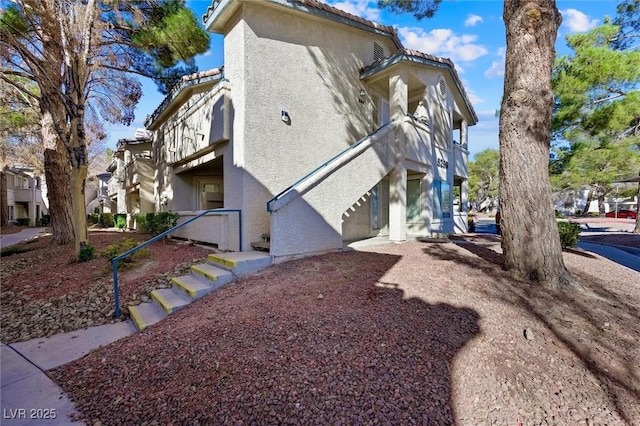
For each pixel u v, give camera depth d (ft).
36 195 121.29
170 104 36.55
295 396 8.47
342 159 24.56
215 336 11.84
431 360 9.76
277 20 25.30
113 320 16.62
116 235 43.16
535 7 16.60
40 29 26.12
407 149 31.81
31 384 10.71
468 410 8.11
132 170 53.47
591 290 15.94
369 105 34.94
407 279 16.44
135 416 8.56
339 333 11.19
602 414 8.14
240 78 23.48
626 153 44.24
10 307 18.44
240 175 23.48
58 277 22.86
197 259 23.65
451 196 45.78
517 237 16.97
